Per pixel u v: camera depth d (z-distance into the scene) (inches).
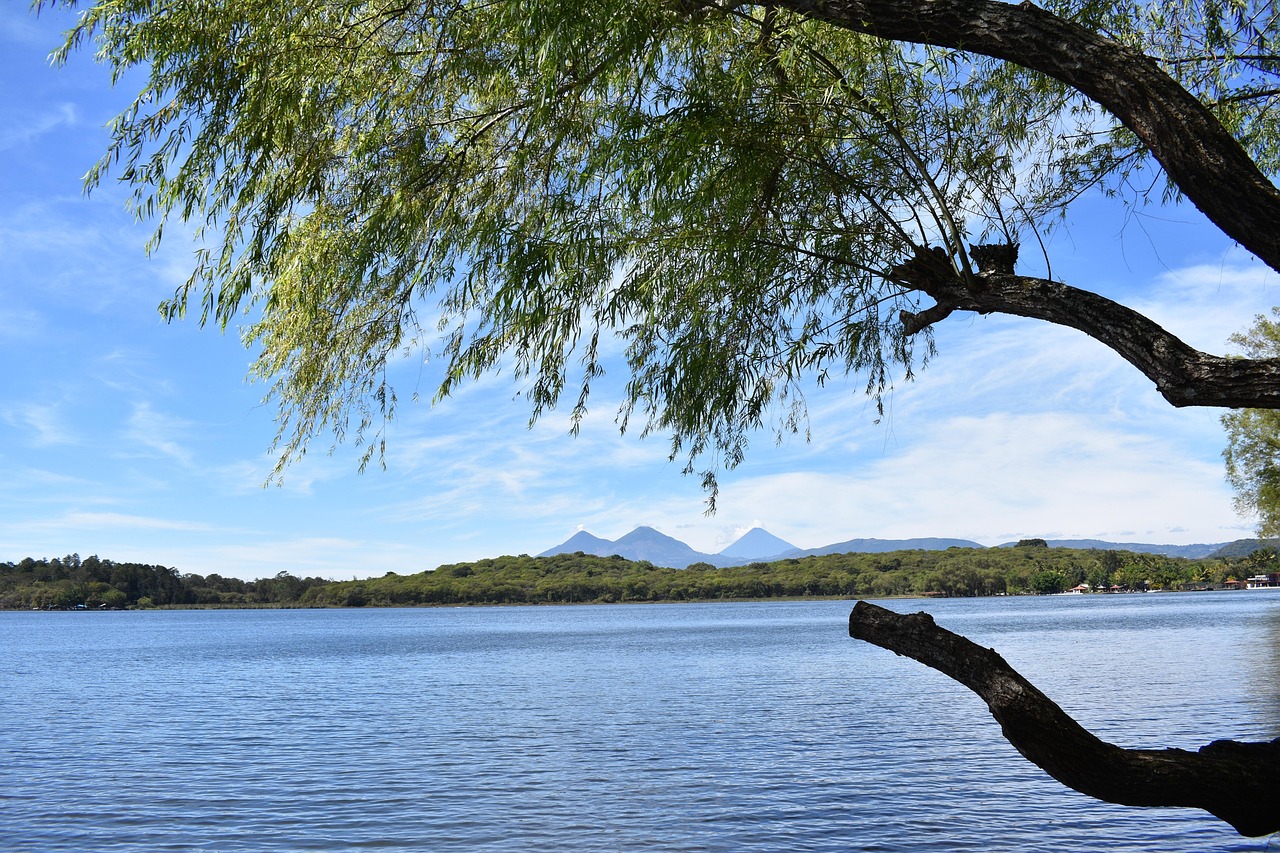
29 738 986.1
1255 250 110.7
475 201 201.5
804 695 1300.4
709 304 198.8
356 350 209.9
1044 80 208.5
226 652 2849.4
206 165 180.1
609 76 173.6
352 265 189.0
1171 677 1336.1
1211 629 2652.6
